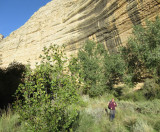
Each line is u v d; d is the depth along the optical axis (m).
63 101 2.95
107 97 11.02
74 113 3.13
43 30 39.69
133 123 4.54
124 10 14.40
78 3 27.81
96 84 11.36
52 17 39.44
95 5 20.73
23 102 2.89
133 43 10.12
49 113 2.77
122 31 15.19
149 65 8.99
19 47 45.53
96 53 13.00
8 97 7.68
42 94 2.79
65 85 3.15
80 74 3.47
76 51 24.92
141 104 6.52
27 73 3.05
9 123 4.20
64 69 3.42
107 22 17.39
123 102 7.96
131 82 10.67
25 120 2.82
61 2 40.94
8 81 9.55
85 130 4.07
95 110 6.05
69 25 29.20
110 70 11.75
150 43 9.44
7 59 47.12
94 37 20.64
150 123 4.46
